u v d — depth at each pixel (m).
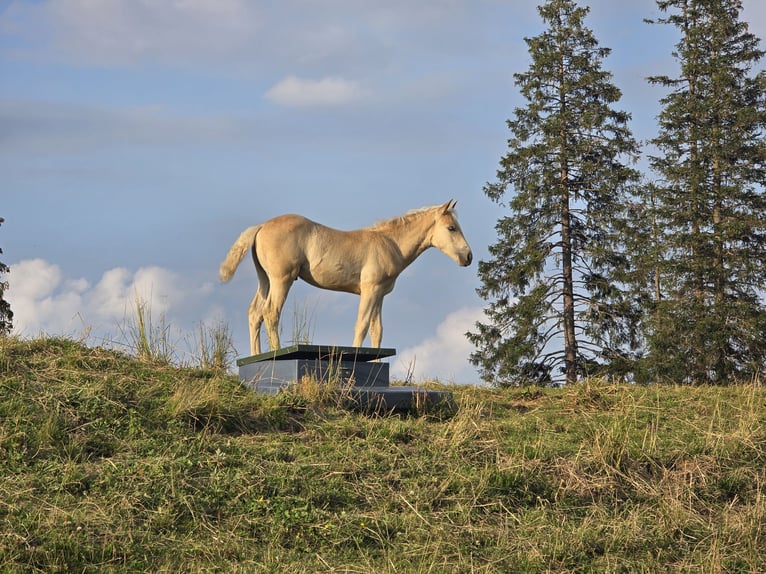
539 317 35.53
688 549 9.40
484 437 12.02
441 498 9.94
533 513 9.84
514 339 35.75
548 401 14.98
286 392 12.60
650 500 10.48
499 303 37.56
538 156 36.91
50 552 7.86
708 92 38.97
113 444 10.31
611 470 10.95
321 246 15.52
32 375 11.91
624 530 9.54
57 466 9.56
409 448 11.33
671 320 34.50
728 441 12.19
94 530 8.40
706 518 10.19
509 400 15.19
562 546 8.99
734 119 38.66
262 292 15.87
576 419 13.50
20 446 9.84
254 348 15.73
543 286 35.50
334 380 13.02
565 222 36.41
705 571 8.83
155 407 11.52
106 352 13.63
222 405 11.71
